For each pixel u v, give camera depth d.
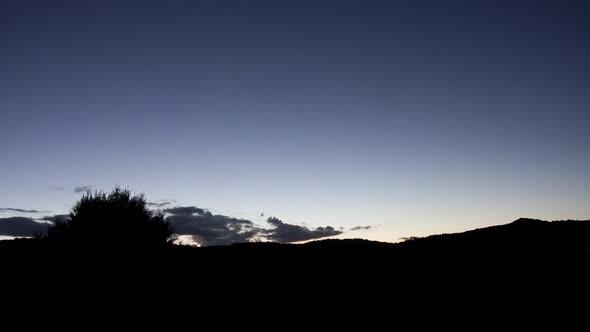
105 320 10.46
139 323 10.41
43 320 10.24
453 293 13.07
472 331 10.12
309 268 16.08
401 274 15.30
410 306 12.07
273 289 13.58
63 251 16.34
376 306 12.09
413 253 18.53
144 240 19.30
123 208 19.88
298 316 11.30
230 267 15.91
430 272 15.45
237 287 13.66
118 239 18.77
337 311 11.70
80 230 18.78
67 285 12.73
